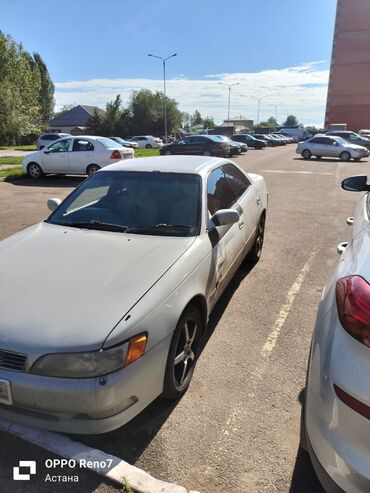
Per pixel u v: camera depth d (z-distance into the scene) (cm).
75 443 247
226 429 260
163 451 244
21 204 1009
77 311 234
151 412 274
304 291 466
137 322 230
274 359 334
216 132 7106
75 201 388
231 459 238
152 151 3450
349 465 167
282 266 546
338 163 2305
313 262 563
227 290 468
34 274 272
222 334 373
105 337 218
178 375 285
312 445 187
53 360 214
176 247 307
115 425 222
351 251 237
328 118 6600
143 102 6800
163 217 347
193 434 256
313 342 209
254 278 504
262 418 269
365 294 178
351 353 173
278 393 293
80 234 335
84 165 1467
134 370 226
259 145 4088
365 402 163
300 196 1138
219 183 418
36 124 5675
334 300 200
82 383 213
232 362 330
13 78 4897
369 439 163
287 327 385
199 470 232
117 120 6712
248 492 219
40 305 240
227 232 379
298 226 777
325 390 180
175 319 257
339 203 1027
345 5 6238
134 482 221
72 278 265
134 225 344
